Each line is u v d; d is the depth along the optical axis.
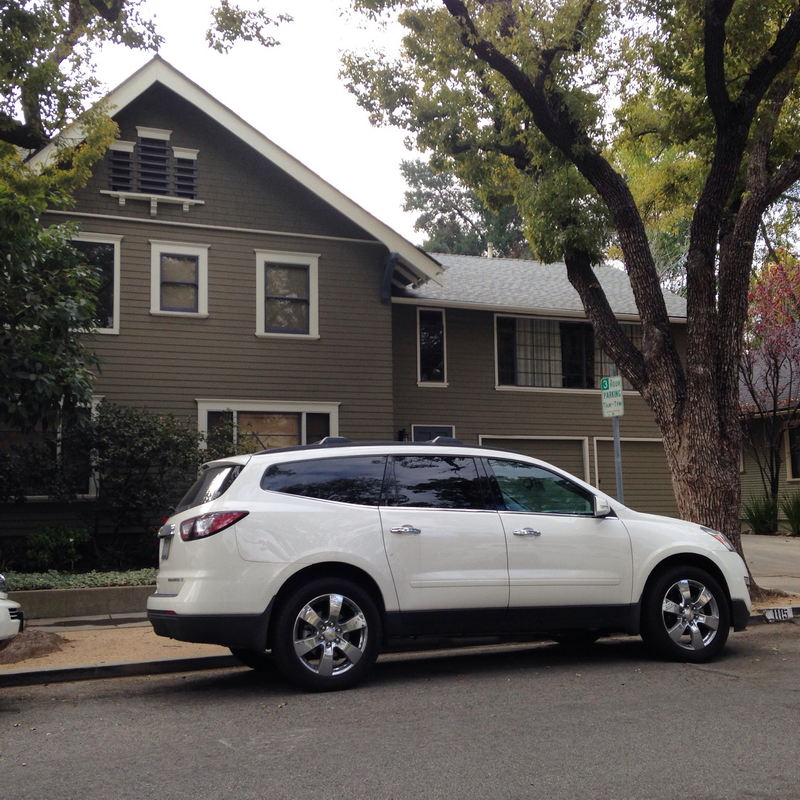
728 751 5.08
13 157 12.73
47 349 12.05
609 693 6.65
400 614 7.14
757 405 21.48
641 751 5.09
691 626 7.94
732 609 8.13
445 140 13.33
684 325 22.17
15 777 4.82
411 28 12.26
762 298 21.12
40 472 13.60
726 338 11.35
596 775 4.68
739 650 8.52
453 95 13.21
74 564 14.50
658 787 4.47
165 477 14.62
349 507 7.17
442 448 7.70
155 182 16.47
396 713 6.13
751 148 12.29
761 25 11.43
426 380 19.45
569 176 12.26
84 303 12.40
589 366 21.02
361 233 17.73
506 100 12.90
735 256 11.42
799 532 20.61
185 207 16.53
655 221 15.44
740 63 12.04
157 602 7.01
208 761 5.06
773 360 21.30
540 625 7.54
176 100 16.73
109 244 16.08
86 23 11.88
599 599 7.71
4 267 11.71
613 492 20.75
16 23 11.05
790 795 4.35
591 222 12.20
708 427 11.03
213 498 7.02
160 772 4.86
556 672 7.57
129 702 6.80
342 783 4.61
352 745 5.33
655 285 11.59
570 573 7.63
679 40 11.27
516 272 23.22
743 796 4.34
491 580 7.37
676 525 8.23
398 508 7.32
